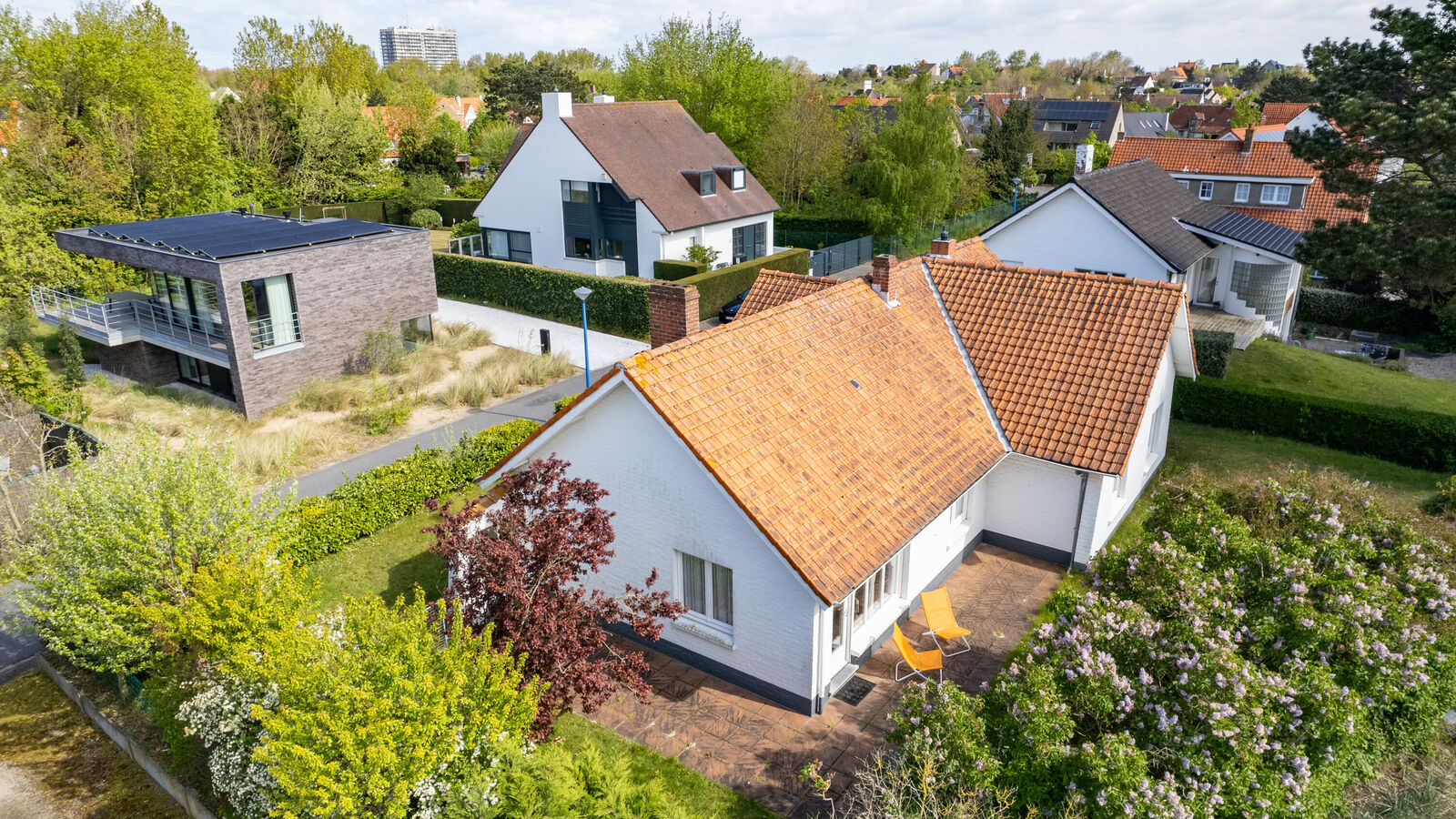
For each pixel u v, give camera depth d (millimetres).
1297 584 11641
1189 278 30656
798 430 13516
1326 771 10633
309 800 8914
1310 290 34594
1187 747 9461
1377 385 25781
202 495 13156
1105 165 71438
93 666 12680
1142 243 27484
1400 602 12508
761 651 12922
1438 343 30891
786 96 58750
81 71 44562
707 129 58062
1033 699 9820
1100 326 17297
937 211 49719
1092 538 16234
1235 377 26078
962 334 18359
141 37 47094
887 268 17609
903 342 17094
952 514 16547
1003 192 63719
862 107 66062
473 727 9930
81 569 12195
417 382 27859
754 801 11086
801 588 11992
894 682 13547
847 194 51969
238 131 53406
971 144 69312
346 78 78875
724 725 12586
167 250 26469
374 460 23125
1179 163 45344
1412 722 11750
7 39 42875
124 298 31953
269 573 12383
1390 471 20828
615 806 9852
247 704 10875
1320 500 14867
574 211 40094
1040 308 18141
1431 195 22219
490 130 75625
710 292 35938
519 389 28281
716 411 12859
